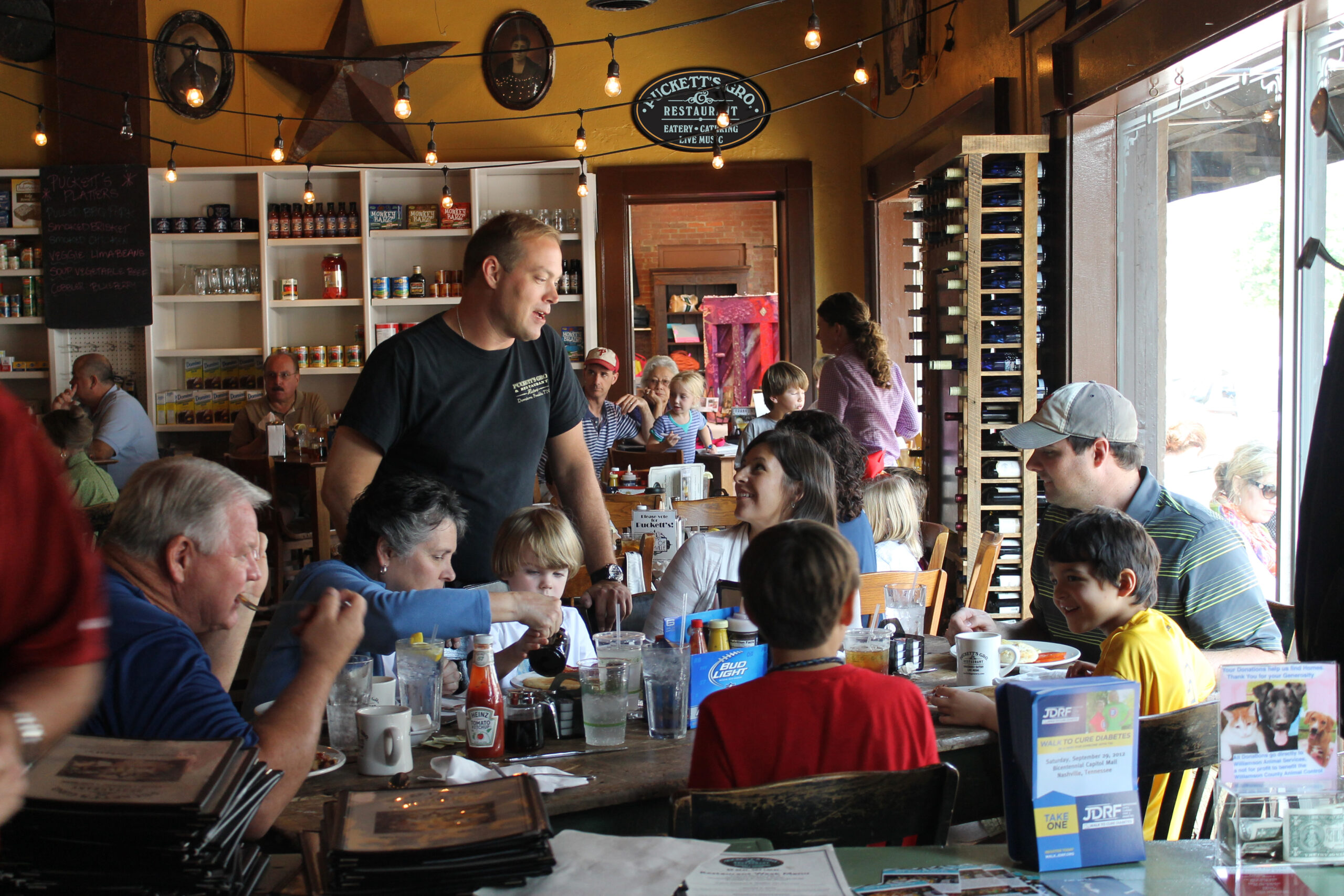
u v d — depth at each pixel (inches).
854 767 62.9
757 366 463.5
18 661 33.5
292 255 292.8
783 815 53.7
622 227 288.8
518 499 117.1
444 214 281.9
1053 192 178.4
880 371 209.8
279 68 280.2
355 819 46.9
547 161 282.8
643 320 473.1
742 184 288.4
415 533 85.9
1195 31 137.3
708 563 108.3
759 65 287.9
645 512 151.5
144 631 59.0
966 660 87.3
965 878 49.2
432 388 110.5
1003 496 179.8
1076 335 176.2
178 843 41.3
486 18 287.7
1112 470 100.3
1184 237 159.8
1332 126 126.1
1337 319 82.7
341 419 110.7
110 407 256.5
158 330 289.6
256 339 294.2
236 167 282.7
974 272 177.0
